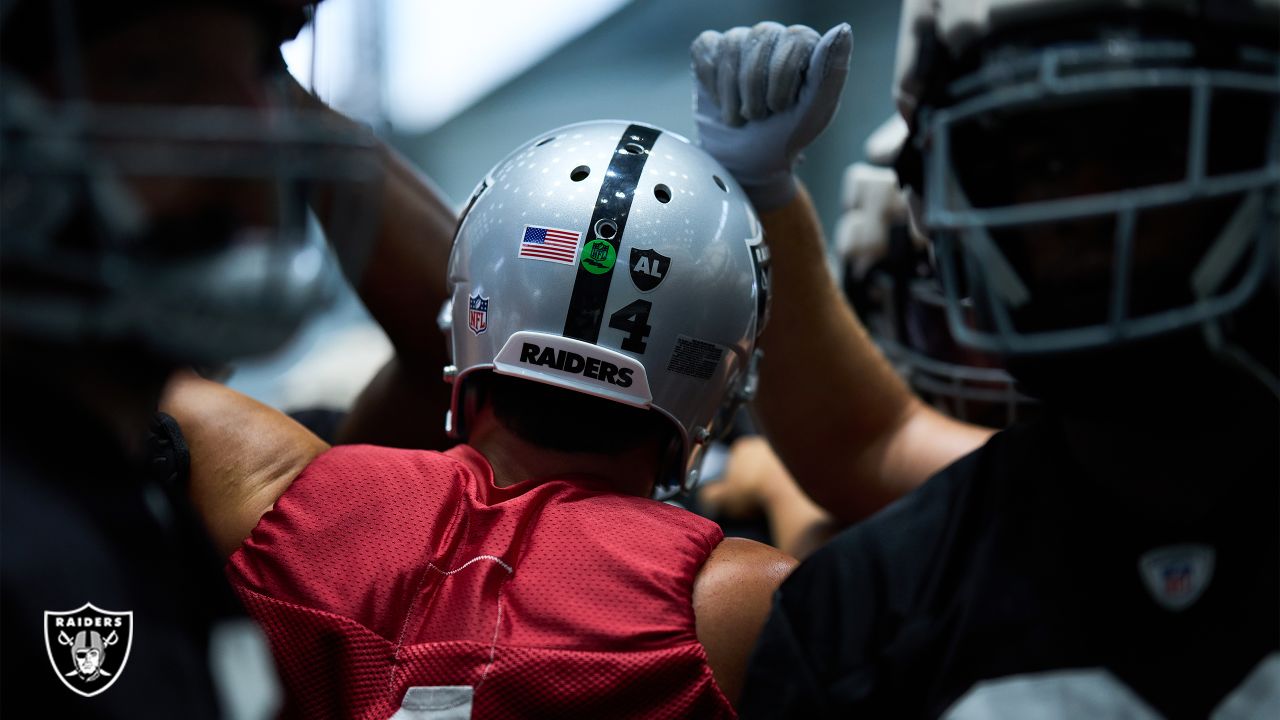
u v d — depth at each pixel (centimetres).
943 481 88
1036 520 81
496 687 93
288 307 71
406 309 144
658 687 94
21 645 61
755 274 116
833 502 154
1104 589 77
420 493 104
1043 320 78
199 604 74
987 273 80
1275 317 79
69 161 62
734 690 100
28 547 62
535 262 109
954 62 84
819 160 454
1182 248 76
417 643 95
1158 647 74
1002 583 79
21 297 63
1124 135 76
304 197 76
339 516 102
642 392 108
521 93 753
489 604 96
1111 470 79
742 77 126
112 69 65
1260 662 72
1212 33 74
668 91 580
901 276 166
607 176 111
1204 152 73
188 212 68
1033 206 79
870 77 428
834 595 86
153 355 68
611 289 107
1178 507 76
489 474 109
